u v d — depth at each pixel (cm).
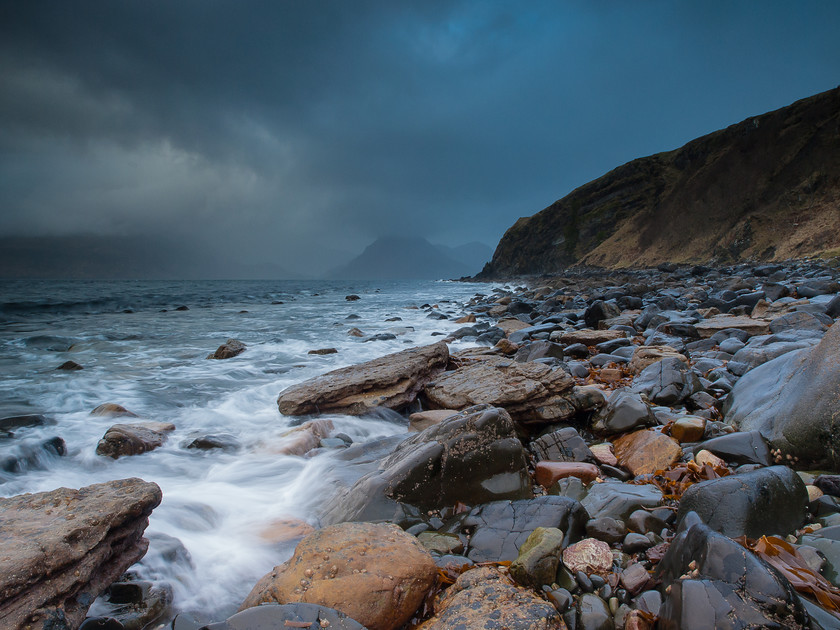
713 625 220
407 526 397
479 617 267
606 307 1598
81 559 303
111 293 5209
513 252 12200
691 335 1130
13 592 260
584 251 10162
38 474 556
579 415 663
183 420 774
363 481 441
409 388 825
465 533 385
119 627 303
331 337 1788
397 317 2484
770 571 237
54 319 2522
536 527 364
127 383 1041
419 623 296
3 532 302
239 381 1063
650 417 590
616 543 355
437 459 433
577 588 304
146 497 362
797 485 356
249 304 3800
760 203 6606
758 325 1058
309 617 259
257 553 398
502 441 450
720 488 346
